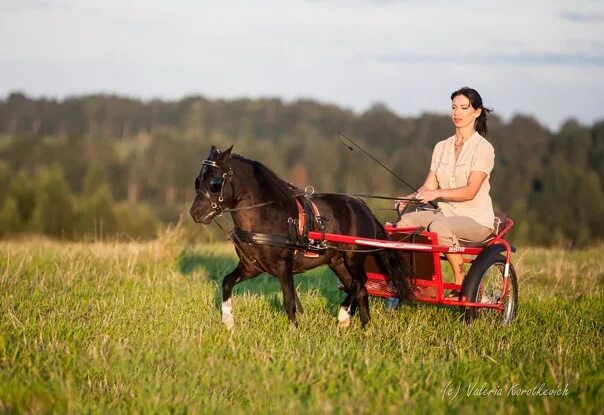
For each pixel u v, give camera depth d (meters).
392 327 8.80
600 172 76.06
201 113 124.75
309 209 8.55
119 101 136.38
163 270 12.77
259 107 123.69
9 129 128.12
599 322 9.37
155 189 94.75
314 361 6.88
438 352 7.57
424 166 82.12
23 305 9.22
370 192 78.12
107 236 17.33
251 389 6.28
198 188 7.98
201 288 11.02
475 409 5.85
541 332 8.61
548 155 79.69
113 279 11.70
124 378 6.54
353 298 9.07
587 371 6.76
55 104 135.00
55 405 5.91
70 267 12.16
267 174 8.34
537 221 66.00
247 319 8.92
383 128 97.44
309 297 10.49
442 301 8.85
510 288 9.43
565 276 13.19
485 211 9.39
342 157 88.12
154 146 99.62
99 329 8.02
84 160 98.25
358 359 6.92
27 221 63.59
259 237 8.02
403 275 8.95
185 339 7.57
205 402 6.04
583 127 84.94
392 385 6.33
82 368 6.69
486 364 6.97
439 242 8.89
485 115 9.68
